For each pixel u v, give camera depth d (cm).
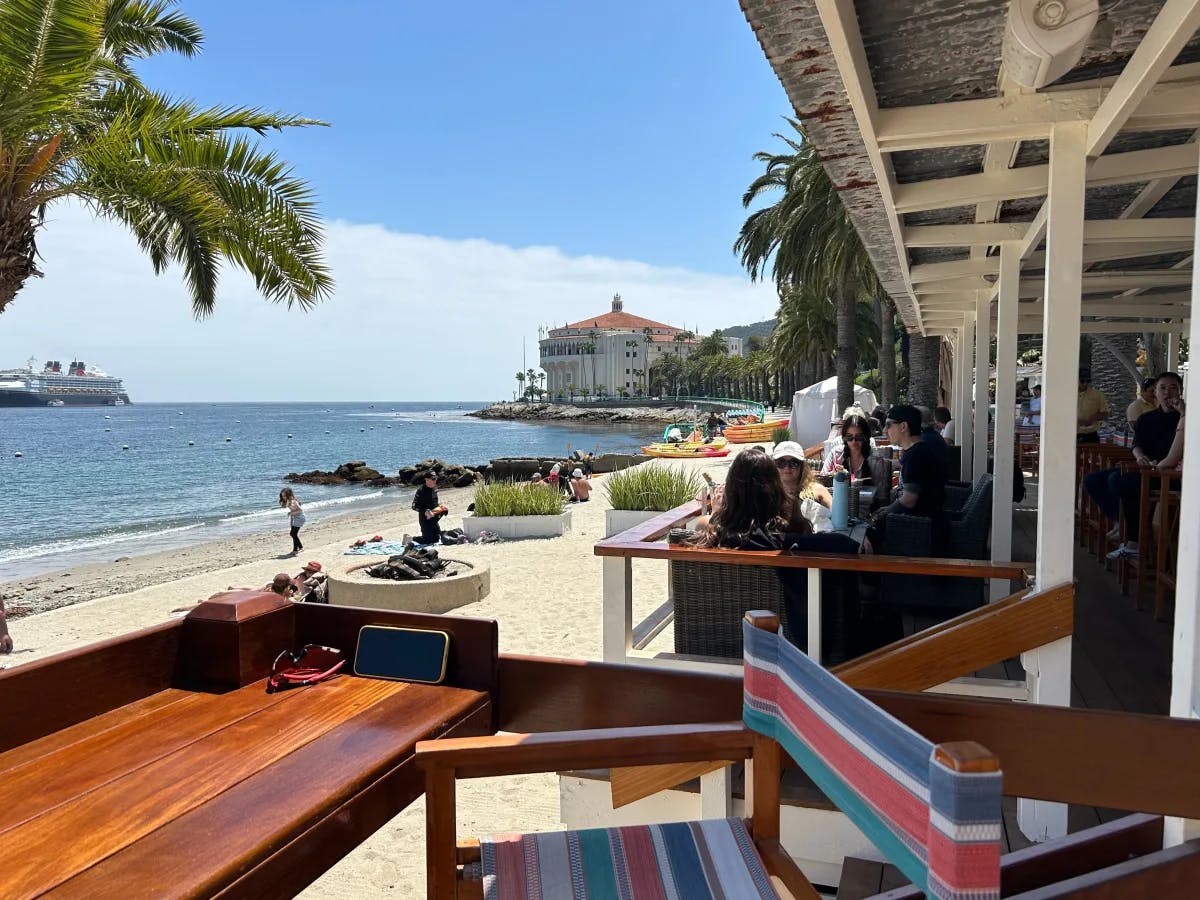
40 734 172
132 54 1027
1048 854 184
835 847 283
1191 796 151
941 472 491
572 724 193
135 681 192
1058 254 288
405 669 203
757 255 2542
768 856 151
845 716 128
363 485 3772
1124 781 154
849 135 321
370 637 208
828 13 198
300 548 1466
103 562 1700
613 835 159
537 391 17975
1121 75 251
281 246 891
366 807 153
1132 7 229
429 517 1319
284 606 215
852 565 323
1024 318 976
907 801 111
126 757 161
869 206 435
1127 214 500
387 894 335
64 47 718
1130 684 370
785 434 3123
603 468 3064
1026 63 225
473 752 147
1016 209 481
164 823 135
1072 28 211
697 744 156
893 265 621
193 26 1030
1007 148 343
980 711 158
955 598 454
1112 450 680
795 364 4103
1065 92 280
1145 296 827
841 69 232
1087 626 459
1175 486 486
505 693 201
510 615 808
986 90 294
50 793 146
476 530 1343
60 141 771
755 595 359
